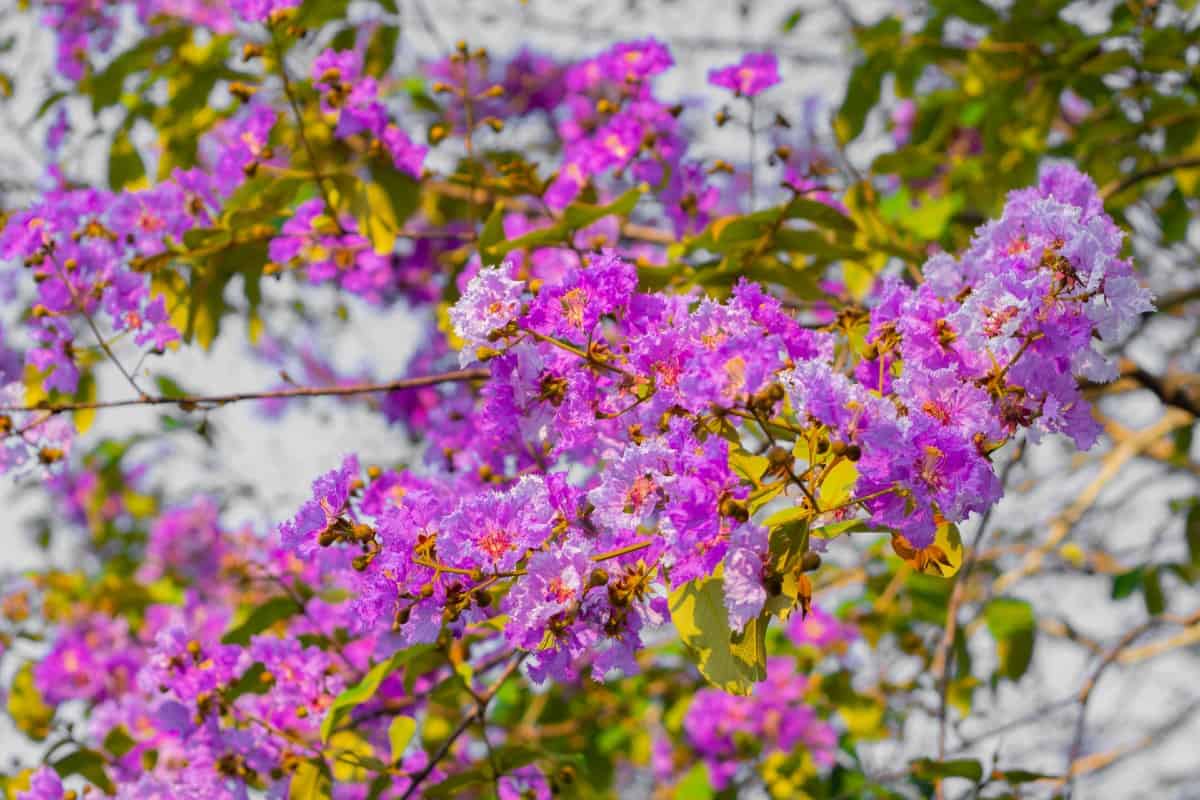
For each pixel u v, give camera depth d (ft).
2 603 17.57
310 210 12.08
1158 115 14.01
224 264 12.03
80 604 17.49
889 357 7.18
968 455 6.12
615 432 7.73
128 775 12.30
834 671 16.42
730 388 6.16
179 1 14.51
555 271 11.63
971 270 7.61
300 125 11.25
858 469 6.13
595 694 15.69
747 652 6.51
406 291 15.79
